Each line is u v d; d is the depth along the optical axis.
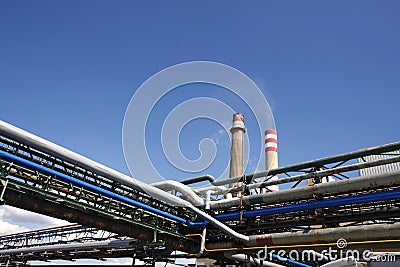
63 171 12.93
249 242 15.21
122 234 15.06
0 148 11.66
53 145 11.44
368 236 12.58
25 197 12.27
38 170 11.90
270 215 15.90
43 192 12.27
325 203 13.84
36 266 26.53
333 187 13.77
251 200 15.72
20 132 10.85
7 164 11.81
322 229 13.61
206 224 16.03
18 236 25.97
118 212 15.05
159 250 17.67
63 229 23.16
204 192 17.91
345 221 14.00
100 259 22.36
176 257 17.77
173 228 16.50
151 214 15.38
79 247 19.78
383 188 13.30
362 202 13.14
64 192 12.98
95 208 13.66
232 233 15.12
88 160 12.20
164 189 16.14
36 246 23.20
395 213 13.04
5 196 11.76
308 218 14.83
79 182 12.71
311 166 15.92
